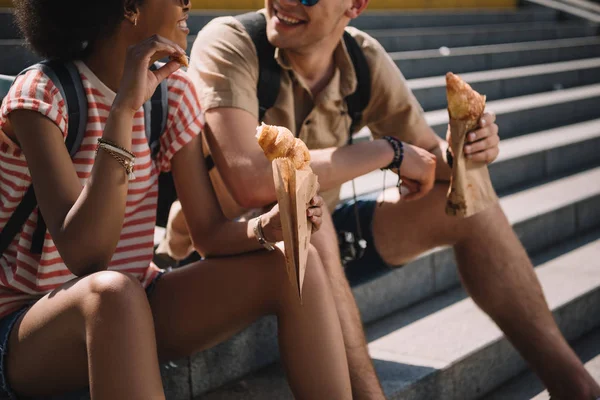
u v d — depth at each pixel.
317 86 2.44
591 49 8.14
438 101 5.93
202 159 2.09
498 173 4.58
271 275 1.89
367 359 2.08
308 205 1.76
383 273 2.76
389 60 2.59
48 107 1.74
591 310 3.38
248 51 2.30
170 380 2.28
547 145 5.06
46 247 1.83
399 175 2.38
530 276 2.53
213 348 2.40
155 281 2.02
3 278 1.87
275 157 1.73
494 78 6.43
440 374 2.58
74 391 2.01
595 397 2.44
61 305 1.65
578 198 4.32
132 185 1.95
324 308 1.87
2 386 1.85
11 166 1.82
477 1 9.16
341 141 2.56
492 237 2.50
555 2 9.51
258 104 2.33
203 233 2.04
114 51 1.84
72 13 1.79
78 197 1.72
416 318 3.08
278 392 2.41
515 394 2.83
